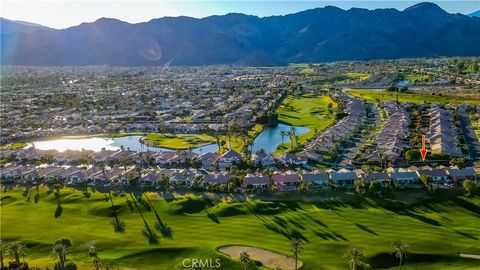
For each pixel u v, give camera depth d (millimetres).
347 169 182625
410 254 108062
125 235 126812
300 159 191750
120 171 184625
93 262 105438
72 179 181625
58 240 118125
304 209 142000
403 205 141875
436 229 124062
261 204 145625
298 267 102688
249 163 189000
